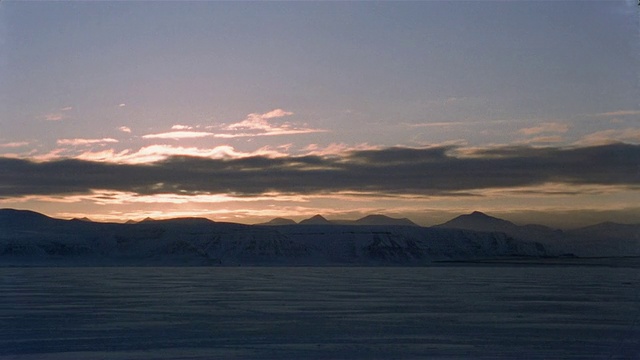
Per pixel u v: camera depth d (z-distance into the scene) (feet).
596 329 121.08
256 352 98.78
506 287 237.45
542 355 96.78
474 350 100.22
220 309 153.58
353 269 502.38
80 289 221.46
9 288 226.17
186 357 94.79
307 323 128.67
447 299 181.37
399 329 120.98
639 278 318.04
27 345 104.73
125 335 114.11
